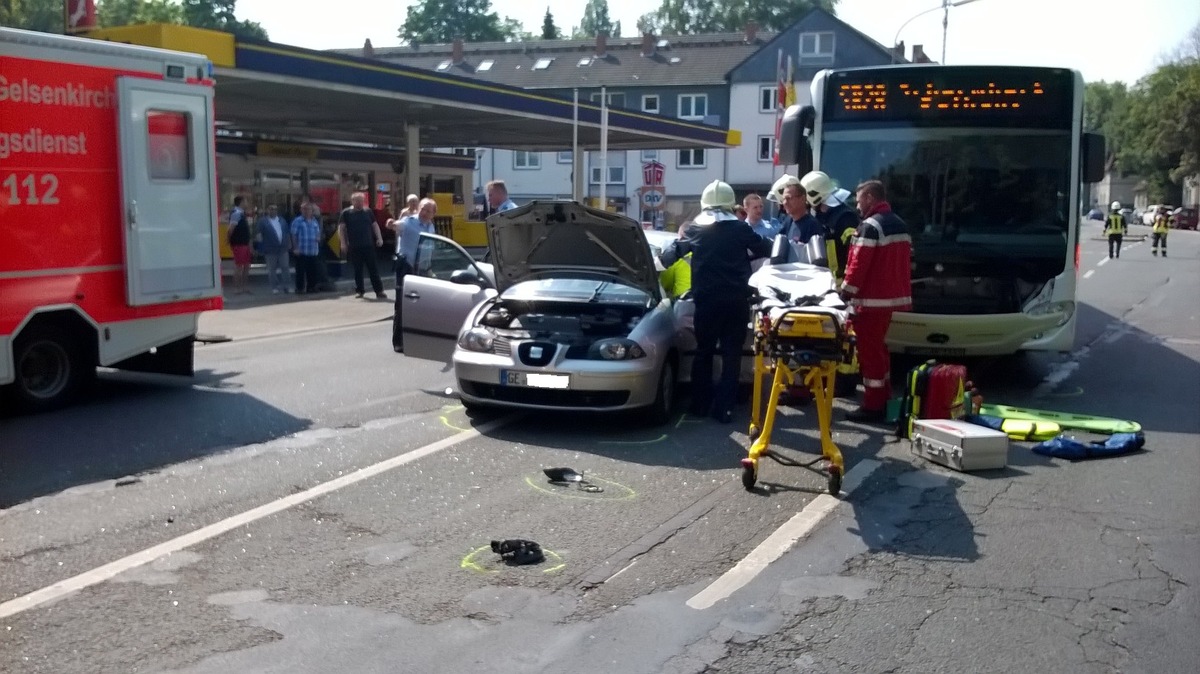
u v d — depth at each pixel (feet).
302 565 17.44
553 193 204.23
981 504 21.42
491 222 28.78
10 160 26.68
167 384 33.78
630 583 16.90
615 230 28.19
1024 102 33.04
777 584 16.99
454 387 33.24
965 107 33.30
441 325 31.48
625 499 21.38
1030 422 27.53
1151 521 20.45
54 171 27.78
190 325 32.22
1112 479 23.39
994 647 14.84
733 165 198.08
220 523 19.45
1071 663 14.39
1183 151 252.01
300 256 65.62
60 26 168.14
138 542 18.38
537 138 119.75
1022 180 32.99
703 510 20.72
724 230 27.63
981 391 34.06
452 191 127.44
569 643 14.71
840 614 15.85
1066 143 32.89
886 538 19.27
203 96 31.76
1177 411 30.99
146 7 237.25
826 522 20.15
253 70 58.85
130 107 29.43
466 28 323.98
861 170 33.96
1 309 26.81
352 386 33.58
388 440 26.04
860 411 28.78
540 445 25.76
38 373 29.14
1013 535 19.54
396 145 128.06
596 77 208.33
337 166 101.50
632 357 26.63
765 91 196.24
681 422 28.40
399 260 36.04
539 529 19.42
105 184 29.22
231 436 26.30
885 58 189.06
